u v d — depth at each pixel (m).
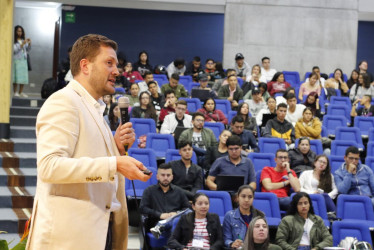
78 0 14.62
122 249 2.34
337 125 10.57
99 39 2.24
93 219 2.12
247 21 14.71
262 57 14.76
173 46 18.39
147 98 9.82
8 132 9.16
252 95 10.88
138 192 7.33
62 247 2.08
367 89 12.70
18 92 12.11
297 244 6.56
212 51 18.53
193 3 14.49
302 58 14.86
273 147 9.05
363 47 19.17
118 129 2.36
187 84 13.02
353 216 7.27
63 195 2.11
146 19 18.23
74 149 2.12
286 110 9.69
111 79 2.25
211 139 8.79
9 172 8.09
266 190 7.62
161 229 6.50
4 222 6.95
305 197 6.64
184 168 7.60
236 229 6.50
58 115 2.09
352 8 14.96
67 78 11.58
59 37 16.84
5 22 9.00
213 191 6.97
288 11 14.81
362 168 8.04
